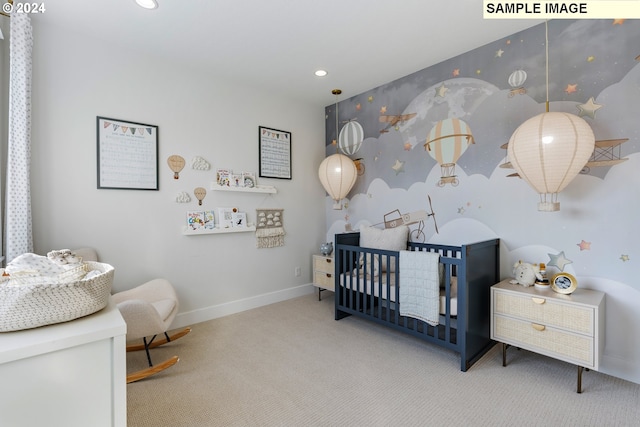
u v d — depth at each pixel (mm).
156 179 2816
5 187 2084
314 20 2264
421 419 1675
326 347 2545
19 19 2012
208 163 3145
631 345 2004
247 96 3459
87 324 896
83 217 2447
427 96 3059
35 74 2232
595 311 1819
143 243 2756
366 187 3707
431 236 3061
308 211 4074
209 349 2510
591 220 2143
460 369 2193
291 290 3898
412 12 2178
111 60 2572
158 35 2459
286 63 2945
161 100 2848
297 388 1976
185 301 3016
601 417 1666
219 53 2752
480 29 2408
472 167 2746
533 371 2158
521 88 2447
